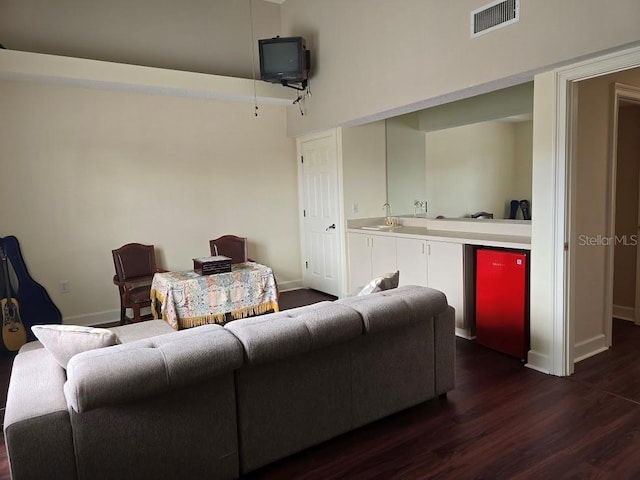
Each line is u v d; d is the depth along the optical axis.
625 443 2.14
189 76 4.37
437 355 2.53
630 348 3.32
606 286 3.27
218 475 1.90
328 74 4.56
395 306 2.26
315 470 2.04
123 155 4.48
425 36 3.38
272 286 3.99
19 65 3.62
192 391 1.80
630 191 3.87
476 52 3.00
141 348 1.72
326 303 2.29
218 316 3.73
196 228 4.95
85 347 1.81
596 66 2.46
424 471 1.99
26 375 1.91
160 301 3.69
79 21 4.23
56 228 4.21
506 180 3.90
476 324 3.49
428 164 4.67
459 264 3.54
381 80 3.86
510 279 3.16
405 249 4.07
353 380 2.23
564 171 2.71
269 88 4.82
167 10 4.63
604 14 2.29
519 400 2.59
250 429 1.96
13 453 1.49
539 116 2.79
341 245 4.92
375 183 5.03
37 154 4.08
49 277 4.20
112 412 1.63
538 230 2.89
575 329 3.10
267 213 5.43
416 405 2.58
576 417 2.38
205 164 4.95
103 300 4.48
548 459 2.04
